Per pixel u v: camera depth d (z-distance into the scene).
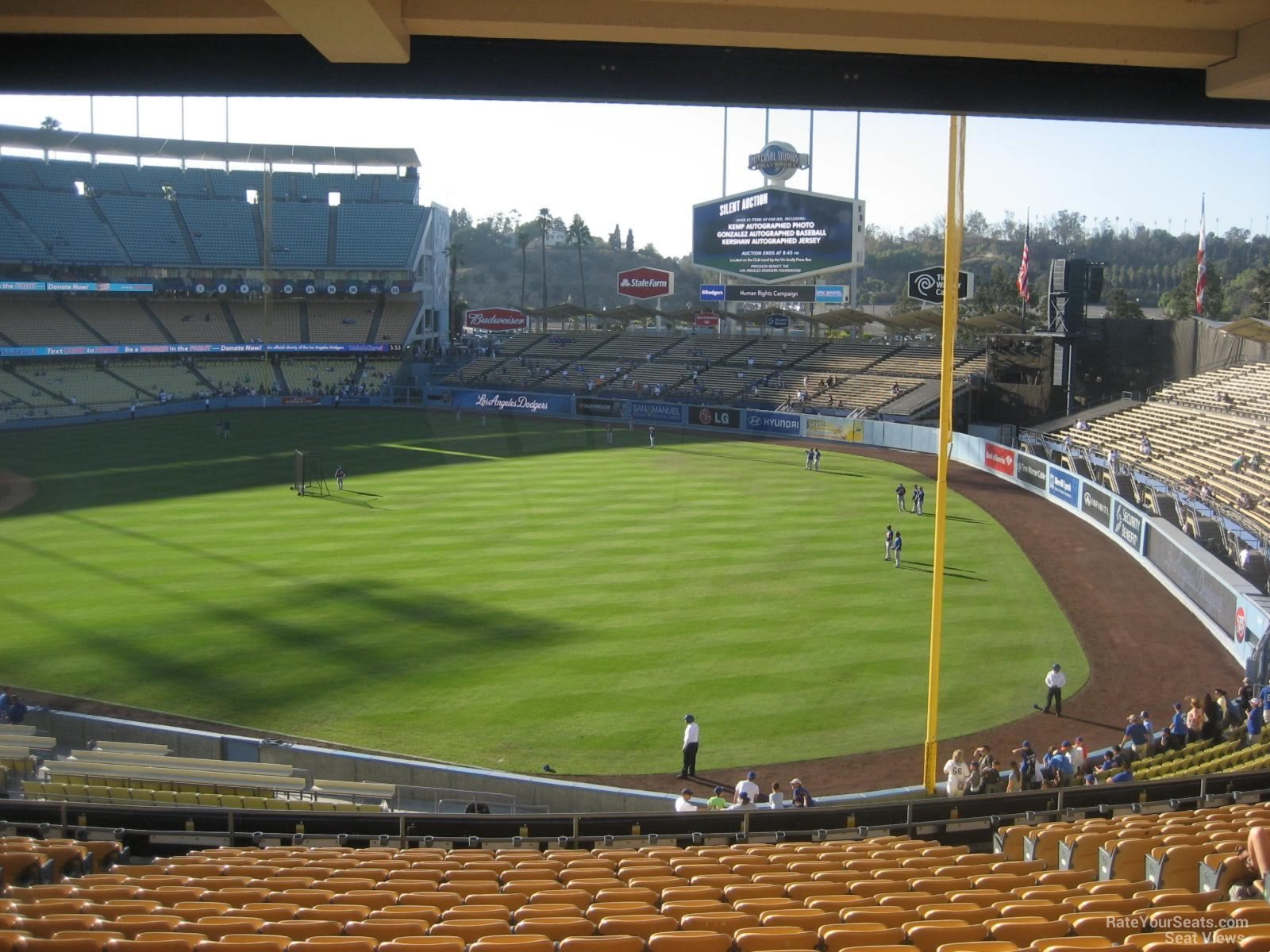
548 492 52.19
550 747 22.88
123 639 29.77
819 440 70.25
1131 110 6.28
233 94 5.94
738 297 76.81
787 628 30.38
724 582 35.16
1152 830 11.55
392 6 5.23
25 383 78.31
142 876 11.42
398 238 90.38
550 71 5.93
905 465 59.62
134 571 37.16
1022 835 12.68
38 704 25.14
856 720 24.08
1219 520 34.75
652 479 55.53
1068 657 28.08
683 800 18.44
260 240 87.69
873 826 14.73
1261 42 5.64
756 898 9.98
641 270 89.25
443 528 44.03
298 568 37.44
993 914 8.54
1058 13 5.55
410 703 25.22
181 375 86.88
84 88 5.90
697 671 27.08
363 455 64.69
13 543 41.69
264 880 11.05
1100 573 36.25
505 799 20.25
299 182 90.00
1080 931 7.64
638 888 10.45
